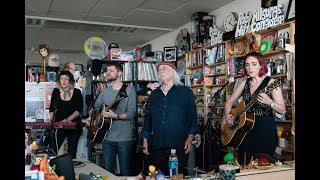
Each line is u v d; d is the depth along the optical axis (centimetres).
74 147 346
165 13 618
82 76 474
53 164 154
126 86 326
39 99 390
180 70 663
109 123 308
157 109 268
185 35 654
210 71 568
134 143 360
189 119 268
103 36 837
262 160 189
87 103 455
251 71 262
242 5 520
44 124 305
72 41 905
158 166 261
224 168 162
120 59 521
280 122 406
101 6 576
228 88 498
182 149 261
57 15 638
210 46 559
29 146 199
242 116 264
